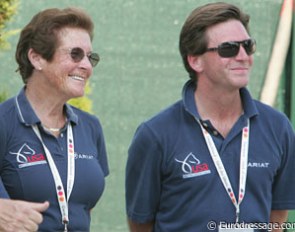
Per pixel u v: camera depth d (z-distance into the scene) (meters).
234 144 13.93
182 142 13.93
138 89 27.86
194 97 14.19
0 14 22.00
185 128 13.99
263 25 28.00
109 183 27.86
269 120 14.21
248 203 13.81
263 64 27.98
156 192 14.30
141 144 14.12
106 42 27.75
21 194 13.57
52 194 13.70
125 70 27.84
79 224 13.92
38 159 13.73
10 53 27.16
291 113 27.70
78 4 27.62
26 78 14.32
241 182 13.79
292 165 14.46
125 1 27.78
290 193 14.55
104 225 27.92
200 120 13.93
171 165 13.91
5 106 13.98
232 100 13.98
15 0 23.45
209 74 13.87
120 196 27.92
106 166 15.25
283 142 14.23
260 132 14.10
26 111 13.92
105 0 27.72
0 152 13.59
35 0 27.31
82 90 14.13
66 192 13.81
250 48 13.82
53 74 13.95
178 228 13.97
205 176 13.76
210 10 13.92
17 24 27.19
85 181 14.05
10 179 13.60
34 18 14.20
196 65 14.09
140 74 27.86
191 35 14.02
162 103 27.97
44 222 13.60
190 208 13.84
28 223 12.62
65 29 14.02
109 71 27.78
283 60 27.75
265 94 27.70
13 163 13.62
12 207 12.70
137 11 27.83
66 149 14.12
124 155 27.84
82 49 14.05
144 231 14.75
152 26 27.86
